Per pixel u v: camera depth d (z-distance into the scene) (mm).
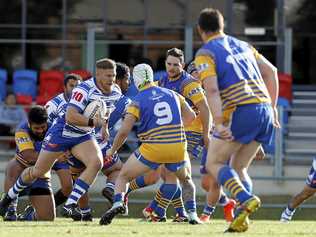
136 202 45156
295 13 63594
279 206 45375
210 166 24031
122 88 35750
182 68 32500
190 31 58312
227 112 23922
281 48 61156
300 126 56062
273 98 25250
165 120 28531
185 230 25531
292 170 51312
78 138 31250
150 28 62250
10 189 33312
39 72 61812
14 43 62438
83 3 62406
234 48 24156
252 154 24656
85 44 62250
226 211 32719
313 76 64125
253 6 62312
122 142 29281
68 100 34344
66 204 30844
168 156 28672
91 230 25391
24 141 34562
